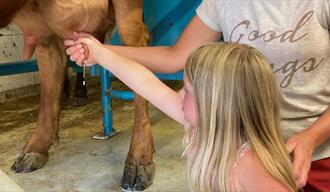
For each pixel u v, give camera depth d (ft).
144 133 6.74
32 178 6.87
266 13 3.45
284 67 3.43
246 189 2.71
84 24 6.39
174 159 7.70
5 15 5.63
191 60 2.93
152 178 6.64
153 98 3.72
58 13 6.13
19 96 13.96
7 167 7.39
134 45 6.83
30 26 6.59
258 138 2.79
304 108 3.46
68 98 12.89
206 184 2.84
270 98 2.86
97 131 9.55
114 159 7.73
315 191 3.59
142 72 3.81
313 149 3.22
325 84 3.44
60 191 6.43
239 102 2.75
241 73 2.75
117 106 12.16
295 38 3.33
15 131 9.81
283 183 2.68
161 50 4.28
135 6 6.71
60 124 10.18
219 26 4.02
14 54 13.96
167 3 8.73
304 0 3.30
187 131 3.20
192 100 2.99
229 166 2.75
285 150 2.89
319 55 3.33
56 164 7.46
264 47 3.45
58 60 7.22
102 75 8.89
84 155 7.95
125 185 6.44
